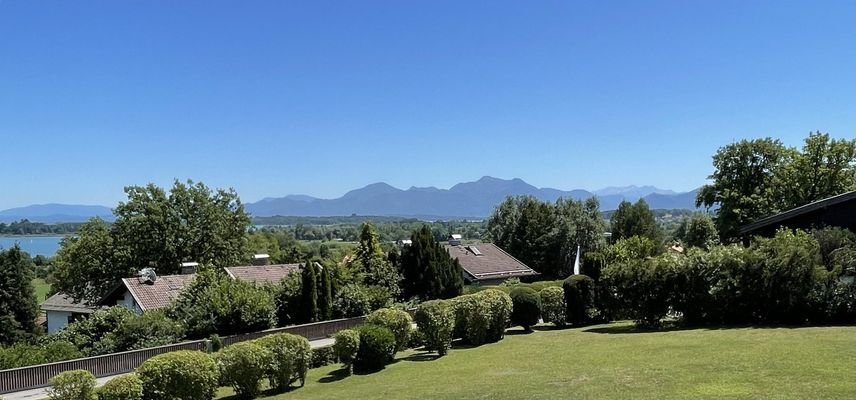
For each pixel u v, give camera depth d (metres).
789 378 11.24
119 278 50.25
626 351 16.89
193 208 54.25
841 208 26.22
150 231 51.72
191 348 26.22
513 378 14.29
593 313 27.11
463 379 14.96
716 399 10.11
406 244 41.00
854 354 13.31
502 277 50.44
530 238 68.00
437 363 18.80
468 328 22.53
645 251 47.38
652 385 11.73
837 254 21.33
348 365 18.94
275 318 31.73
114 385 13.64
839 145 45.81
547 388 12.49
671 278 23.41
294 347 17.16
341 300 34.41
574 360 16.12
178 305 31.17
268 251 85.62
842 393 9.75
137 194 52.19
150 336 26.89
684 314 23.75
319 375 19.38
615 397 10.96
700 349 15.92
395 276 39.09
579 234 66.75
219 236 55.06
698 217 67.69
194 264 43.69
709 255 23.16
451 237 56.84
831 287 20.30
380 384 15.85
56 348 24.33
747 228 30.41
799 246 21.20
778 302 21.16
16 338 44.06
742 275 22.05
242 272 43.03
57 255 54.91
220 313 29.48
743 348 15.41
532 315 26.00
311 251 85.50
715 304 22.70
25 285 46.41
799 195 46.56
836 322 20.25
